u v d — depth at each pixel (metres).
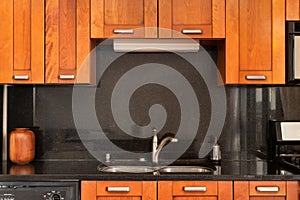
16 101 3.68
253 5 3.37
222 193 3.00
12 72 3.35
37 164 3.48
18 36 3.36
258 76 3.35
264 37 3.37
